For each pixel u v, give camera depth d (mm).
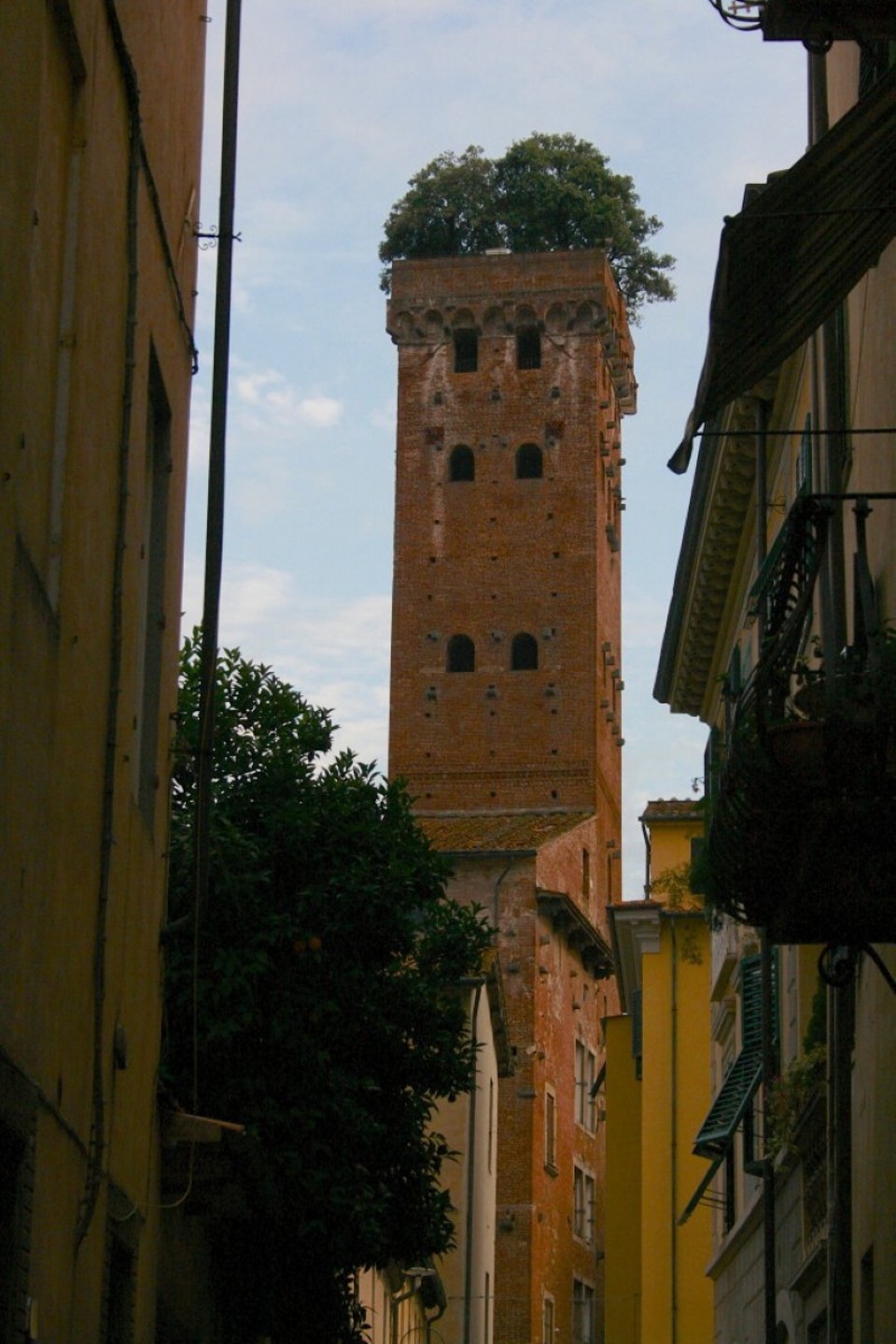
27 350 11789
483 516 102875
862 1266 20531
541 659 100812
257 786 27375
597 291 104000
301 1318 26797
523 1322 84125
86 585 13867
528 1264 84812
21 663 11539
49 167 12711
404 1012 27828
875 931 14969
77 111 13445
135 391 15812
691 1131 46781
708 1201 38938
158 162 16844
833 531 16375
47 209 12609
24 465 11945
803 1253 26000
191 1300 22875
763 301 14344
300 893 26281
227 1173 19297
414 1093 28844
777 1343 28625
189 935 24422
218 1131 18203
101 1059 14594
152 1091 17531
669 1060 47156
